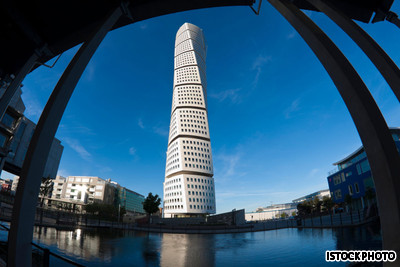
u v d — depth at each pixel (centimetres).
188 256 1079
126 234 2544
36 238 1413
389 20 654
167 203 11744
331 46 388
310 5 684
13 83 764
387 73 523
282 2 495
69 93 521
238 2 696
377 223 2144
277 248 1294
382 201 271
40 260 726
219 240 1981
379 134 288
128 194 14362
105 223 4372
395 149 275
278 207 15025
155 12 709
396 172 260
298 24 458
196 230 3588
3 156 2420
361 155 4272
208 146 12356
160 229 3700
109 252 1122
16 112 2881
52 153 4844
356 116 328
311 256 959
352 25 552
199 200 10869
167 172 12694
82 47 543
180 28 17188
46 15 725
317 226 2850
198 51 15875
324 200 5203
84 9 702
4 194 3791
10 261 396
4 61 900
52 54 865
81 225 3528
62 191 9862
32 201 445
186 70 14688
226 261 951
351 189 4381
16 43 813
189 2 679
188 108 13125
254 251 1225
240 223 4250
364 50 558
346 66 358
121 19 725
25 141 3412
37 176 457
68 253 1003
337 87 369
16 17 691
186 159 11612
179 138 12044
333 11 583
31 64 813
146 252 1180
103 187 10419
